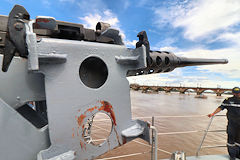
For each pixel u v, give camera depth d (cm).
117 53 152
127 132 155
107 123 1344
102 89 138
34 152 110
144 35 174
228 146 256
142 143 967
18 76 122
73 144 120
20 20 97
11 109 101
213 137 1143
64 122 115
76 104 121
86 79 150
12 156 101
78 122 122
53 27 114
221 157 262
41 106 251
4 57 94
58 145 112
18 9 97
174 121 1562
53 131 110
